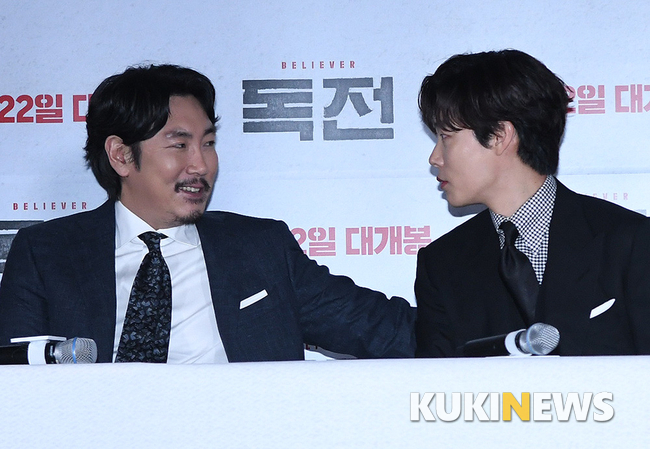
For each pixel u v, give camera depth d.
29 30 4.83
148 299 3.95
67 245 4.05
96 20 4.84
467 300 3.83
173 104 3.98
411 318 4.25
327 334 4.24
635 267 3.38
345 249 4.82
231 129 4.84
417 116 4.81
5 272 4.04
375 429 1.79
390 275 4.81
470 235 4.00
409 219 4.81
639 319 3.30
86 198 4.85
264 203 4.84
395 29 4.82
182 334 3.98
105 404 1.82
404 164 4.82
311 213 4.83
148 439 1.81
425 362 1.80
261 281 4.17
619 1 4.72
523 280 3.62
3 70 4.82
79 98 4.84
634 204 4.70
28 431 1.82
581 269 3.52
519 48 4.76
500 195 3.79
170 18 4.84
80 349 2.29
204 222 4.31
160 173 3.96
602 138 4.72
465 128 3.76
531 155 3.72
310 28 4.84
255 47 4.84
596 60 4.73
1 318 3.90
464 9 4.79
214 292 4.05
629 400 1.74
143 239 4.09
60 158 4.84
